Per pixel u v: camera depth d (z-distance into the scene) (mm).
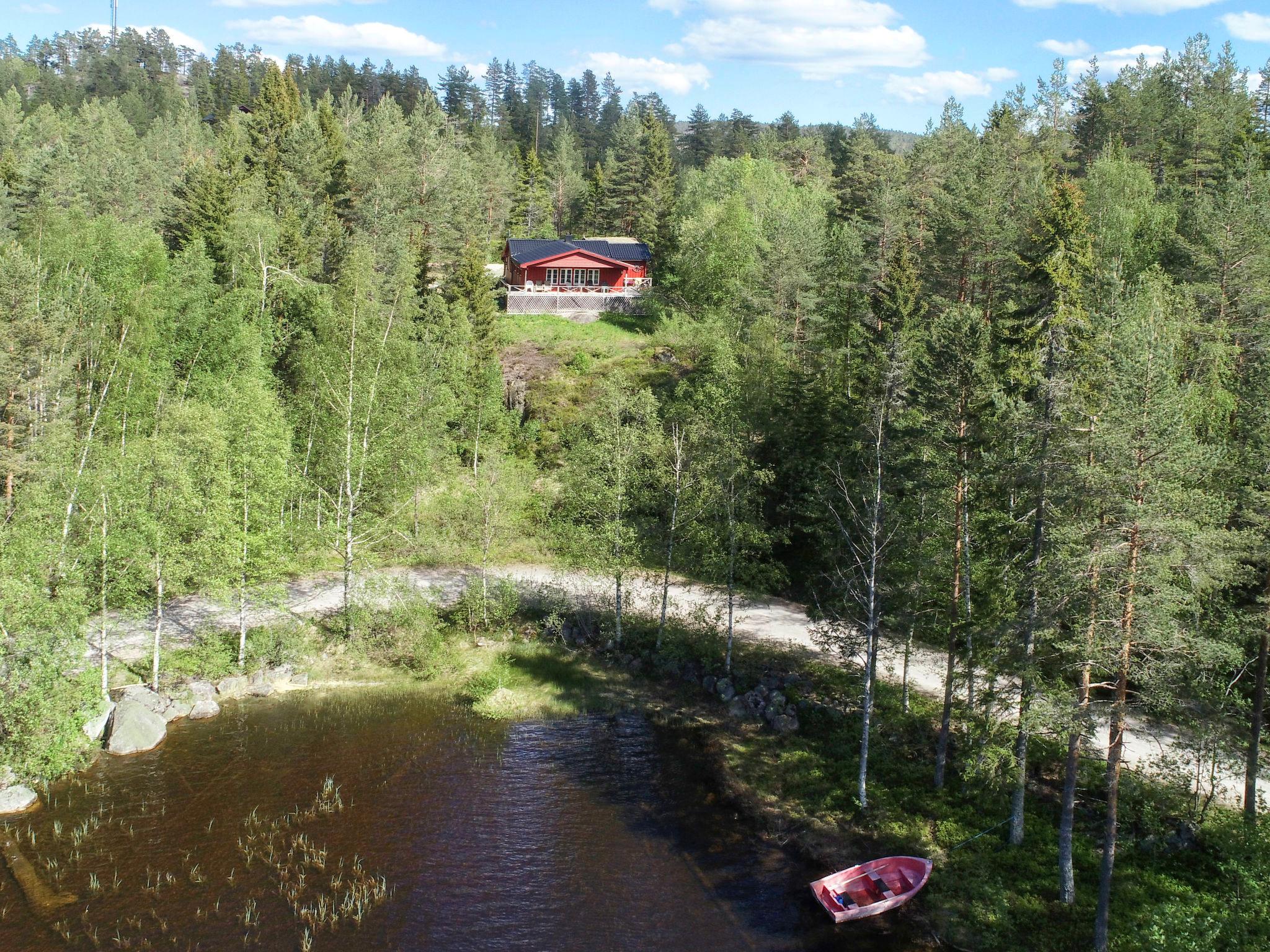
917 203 71562
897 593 32531
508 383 68750
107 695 36031
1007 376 29172
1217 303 45281
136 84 186375
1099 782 30531
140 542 36500
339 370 48938
